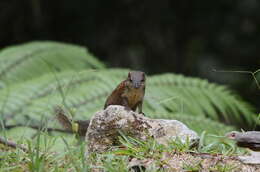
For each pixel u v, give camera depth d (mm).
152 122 7215
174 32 21375
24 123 10148
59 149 7941
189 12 21406
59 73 11875
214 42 21062
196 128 10188
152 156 6543
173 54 21141
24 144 7656
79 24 20906
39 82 11336
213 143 6926
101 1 20828
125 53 20609
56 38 21000
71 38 20938
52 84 11250
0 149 7324
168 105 10992
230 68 20766
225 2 21109
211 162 6508
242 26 20984
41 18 20734
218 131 9859
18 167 6492
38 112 10164
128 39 20953
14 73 12352
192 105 11305
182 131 7129
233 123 15602
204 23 21266
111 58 20562
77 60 13359
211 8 21281
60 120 8453
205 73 20438
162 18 21250
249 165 6465
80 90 11094
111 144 7211
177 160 6512
